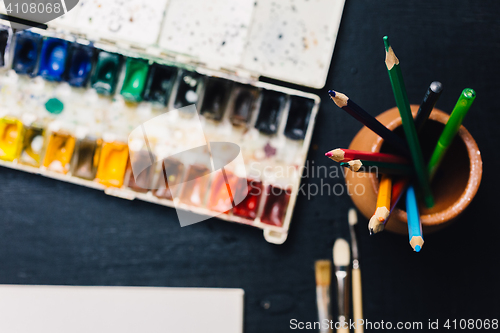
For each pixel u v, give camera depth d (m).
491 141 0.62
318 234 0.62
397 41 0.63
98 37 0.60
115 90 0.60
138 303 0.59
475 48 0.63
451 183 0.50
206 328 0.59
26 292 0.59
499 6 0.63
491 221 0.62
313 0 0.61
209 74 0.59
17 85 0.61
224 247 0.62
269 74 0.61
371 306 0.62
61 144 0.60
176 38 0.61
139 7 0.61
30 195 0.62
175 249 0.62
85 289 0.59
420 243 0.41
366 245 0.62
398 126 0.48
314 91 0.62
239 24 0.61
